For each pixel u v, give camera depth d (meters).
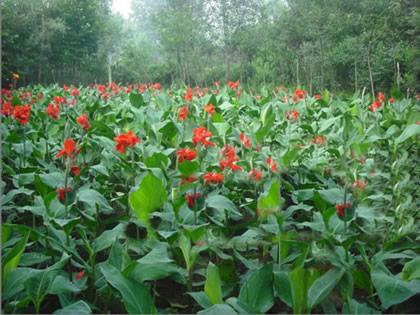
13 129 4.56
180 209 2.65
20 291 2.16
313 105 7.73
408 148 4.55
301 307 1.94
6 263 1.98
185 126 4.68
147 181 2.34
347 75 10.53
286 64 11.90
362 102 6.86
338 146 4.94
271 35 11.84
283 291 2.07
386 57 9.03
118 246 2.22
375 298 2.31
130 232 2.75
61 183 2.75
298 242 2.29
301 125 5.31
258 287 2.05
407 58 8.57
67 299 2.08
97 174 3.79
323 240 2.41
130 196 2.38
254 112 6.62
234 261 2.69
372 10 9.97
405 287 2.04
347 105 7.08
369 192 3.34
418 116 4.59
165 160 3.45
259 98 9.07
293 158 3.88
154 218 2.65
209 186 3.19
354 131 4.06
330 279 2.09
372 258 2.44
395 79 8.58
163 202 2.45
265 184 3.27
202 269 2.46
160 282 2.51
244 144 3.94
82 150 3.99
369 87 9.48
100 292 2.21
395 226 2.70
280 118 6.53
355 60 9.69
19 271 2.09
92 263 2.36
